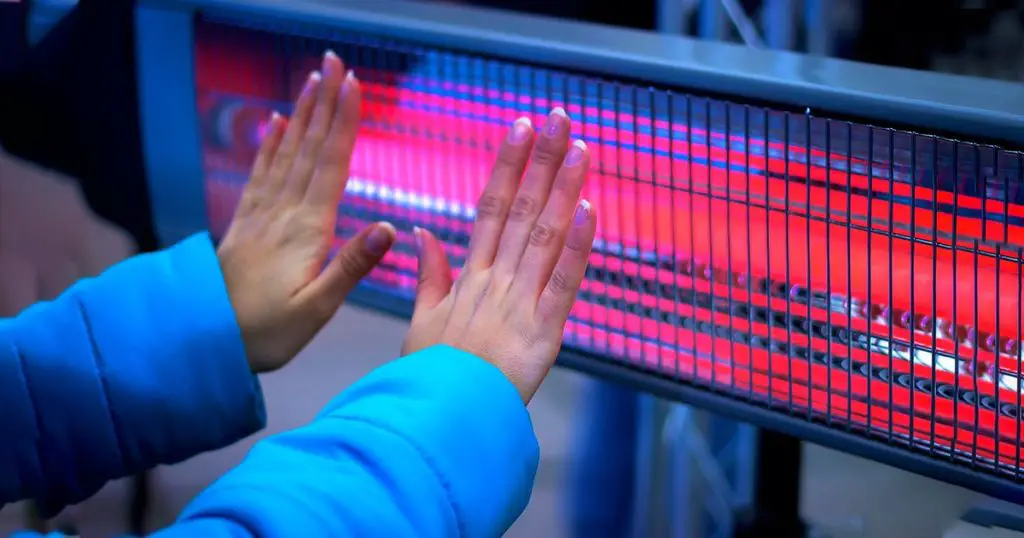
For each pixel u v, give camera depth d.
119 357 0.66
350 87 0.70
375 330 2.19
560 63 0.68
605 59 0.66
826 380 0.66
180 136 0.87
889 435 0.65
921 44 1.46
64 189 1.30
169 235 0.91
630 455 1.69
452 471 0.53
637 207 0.69
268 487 0.51
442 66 0.73
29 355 0.66
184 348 0.67
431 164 0.76
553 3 1.31
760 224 0.65
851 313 0.64
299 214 0.71
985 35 1.43
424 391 0.54
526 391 0.58
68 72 0.89
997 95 0.58
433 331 0.61
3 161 1.31
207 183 0.87
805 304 0.65
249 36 0.80
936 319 0.62
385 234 0.68
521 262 0.60
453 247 0.77
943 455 0.64
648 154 0.67
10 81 0.91
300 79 0.79
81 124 0.91
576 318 0.74
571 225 0.58
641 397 1.63
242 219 0.73
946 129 0.57
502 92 0.71
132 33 0.85
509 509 0.56
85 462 0.68
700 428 1.64
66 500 0.70
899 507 1.72
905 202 0.60
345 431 0.53
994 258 0.59
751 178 0.65
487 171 0.74
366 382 0.57
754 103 0.62
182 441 0.68
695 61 0.65
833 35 1.49
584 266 0.59
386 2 0.78
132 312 0.67
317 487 0.50
